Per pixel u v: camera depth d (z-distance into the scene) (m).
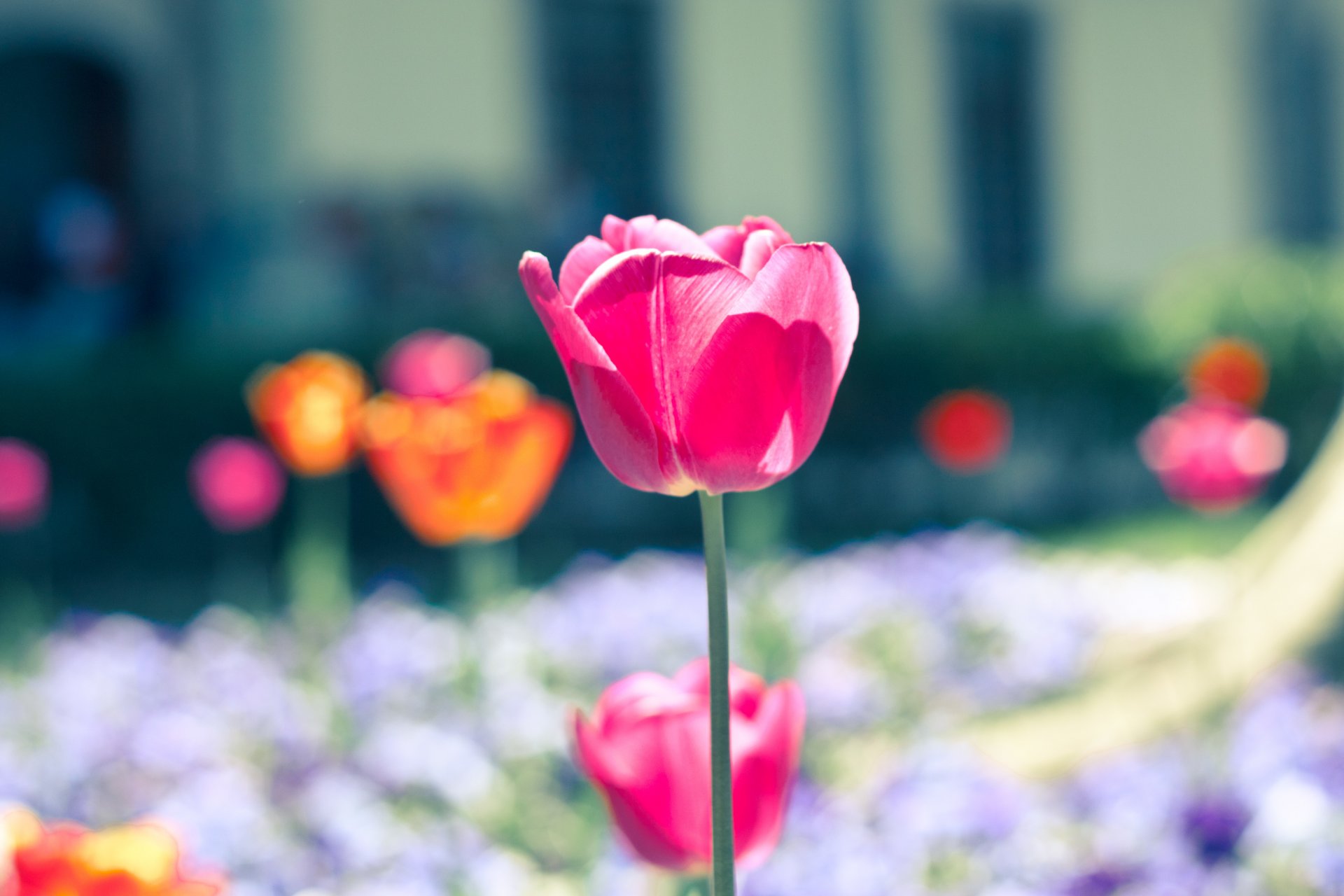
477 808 3.14
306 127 13.52
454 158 14.40
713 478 0.88
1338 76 19.69
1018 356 11.59
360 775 3.22
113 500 9.52
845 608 5.11
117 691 4.34
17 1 13.15
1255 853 2.39
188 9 13.53
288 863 2.60
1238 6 19.05
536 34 14.95
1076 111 18.16
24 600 8.12
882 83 16.44
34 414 9.35
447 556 9.69
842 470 11.35
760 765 1.09
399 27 14.12
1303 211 19.67
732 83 15.98
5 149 14.13
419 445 2.61
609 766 1.11
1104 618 5.30
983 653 4.93
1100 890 2.31
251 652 4.90
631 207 15.72
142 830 1.23
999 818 2.50
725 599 0.87
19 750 3.71
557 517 10.70
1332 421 11.30
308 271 12.22
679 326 0.87
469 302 11.95
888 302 14.22
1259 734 2.92
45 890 1.17
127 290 12.35
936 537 8.57
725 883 0.85
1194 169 18.88
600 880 2.23
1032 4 17.80
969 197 17.64
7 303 14.14
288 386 3.68
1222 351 6.34
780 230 0.97
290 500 9.38
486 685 3.68
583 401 0.90
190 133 13.59
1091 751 3.47
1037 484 11.94
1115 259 18.44
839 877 2.29
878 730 3.82
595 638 4.56
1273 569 3.86
